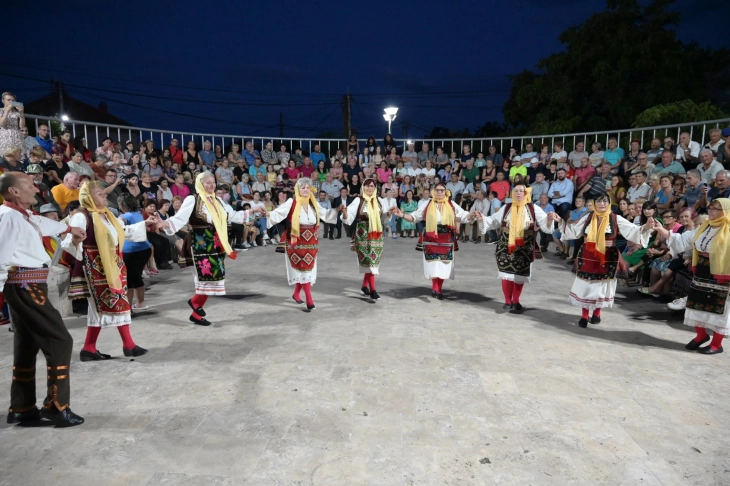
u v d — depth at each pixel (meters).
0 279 3.00
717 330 4.55
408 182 12.88
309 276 6.04
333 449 3.02
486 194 12.35
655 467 2.88
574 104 17.95
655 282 6.56
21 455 2.95
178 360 4.43
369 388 3.86
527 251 5.89
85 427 3.27
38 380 4.00
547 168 11.88
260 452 2.98
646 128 10.84
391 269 8.66
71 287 4.32
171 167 10.87
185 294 6.91
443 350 4.68
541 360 4.47
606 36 17.16
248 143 13.47
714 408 3.61
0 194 3.12
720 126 11.37
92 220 4.26
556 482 2.73
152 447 3.04
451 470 2.83
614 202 9.18
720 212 4.52
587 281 5.36
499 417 3.43
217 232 5.32
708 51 17.70
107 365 4.32
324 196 12.27
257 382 3.96
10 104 7.60
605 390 3.88
